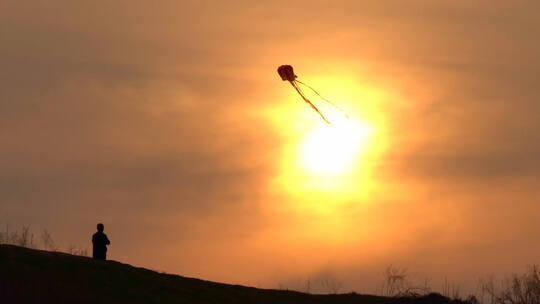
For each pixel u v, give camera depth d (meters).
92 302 182.12
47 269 192.00
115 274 198.12
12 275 185.25
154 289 195.75
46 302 178.38
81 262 199.62
